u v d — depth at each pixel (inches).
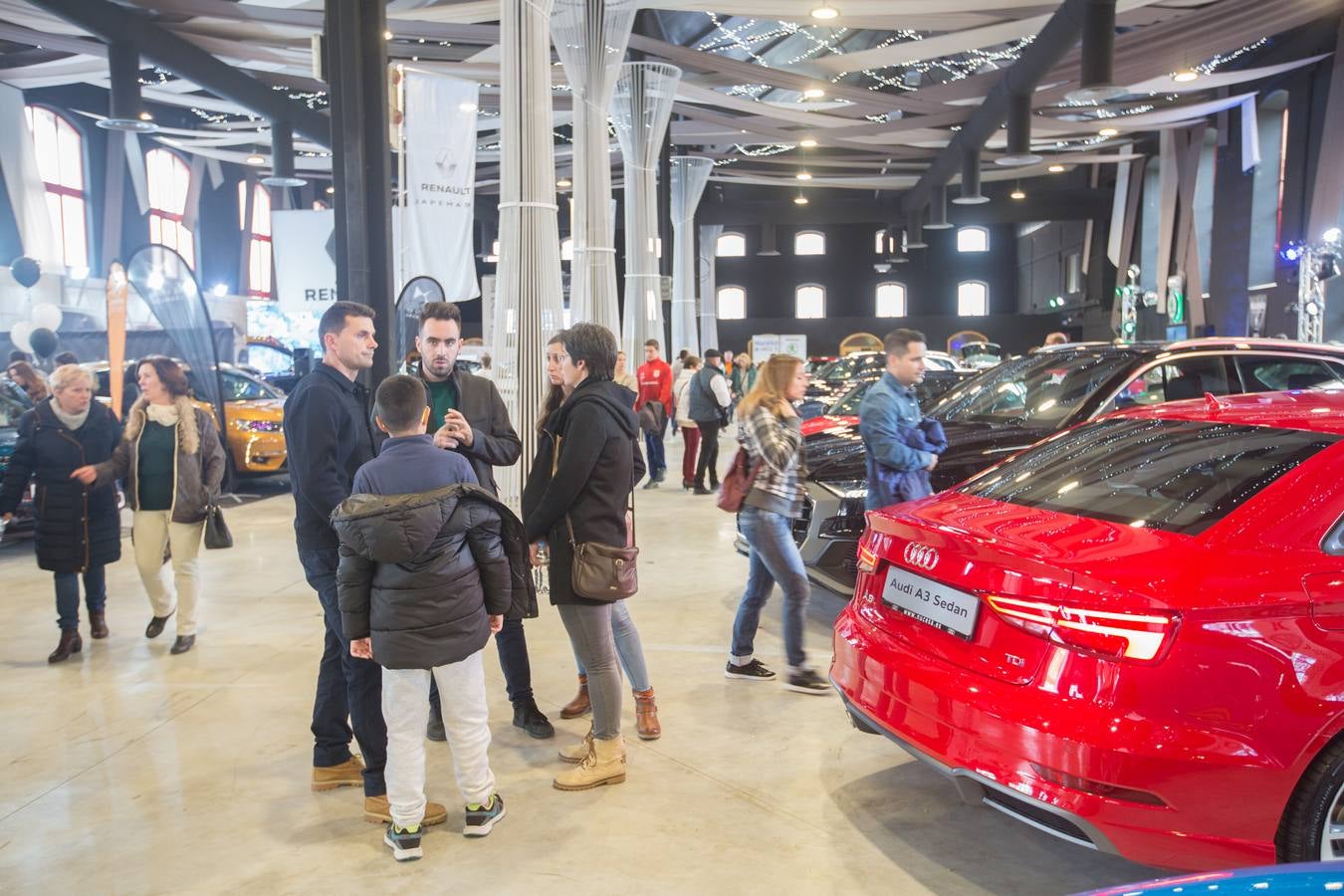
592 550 134.1
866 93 818.8
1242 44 726.5
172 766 150.9
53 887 114.6
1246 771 90.7
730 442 746.2
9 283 762.8
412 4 596.7
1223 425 123.6
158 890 113.9
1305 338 807.7
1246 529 100.2
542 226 288.5
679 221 974.4
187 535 211.8
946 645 109.1
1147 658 91.7
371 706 130.0
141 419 212.2
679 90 786.8
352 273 237.6
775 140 1016.9
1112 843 92.3
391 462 118.7
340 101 235.8
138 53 600.1
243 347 660.7
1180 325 1103.0
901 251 1617.9
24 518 334.6
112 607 252.7
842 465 215.3
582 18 430.3
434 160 349.4
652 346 490.3
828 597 255.4
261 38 647.8
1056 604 96.8
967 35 672.4
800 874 115.2
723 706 173.2
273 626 232.2
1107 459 126.4
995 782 98.6
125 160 935.0
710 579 276.1
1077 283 1475.1
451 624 117.7
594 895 111.2
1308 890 55.9
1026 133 767.7
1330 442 108.9
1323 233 813.9
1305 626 93.4
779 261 1718.8
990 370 266.2
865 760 148.9
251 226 1174.3
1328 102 808.9
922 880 113.5
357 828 129.7
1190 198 1091.3
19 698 182.4
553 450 144.8
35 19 589.3
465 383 150.6
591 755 140.9
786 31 762.8
